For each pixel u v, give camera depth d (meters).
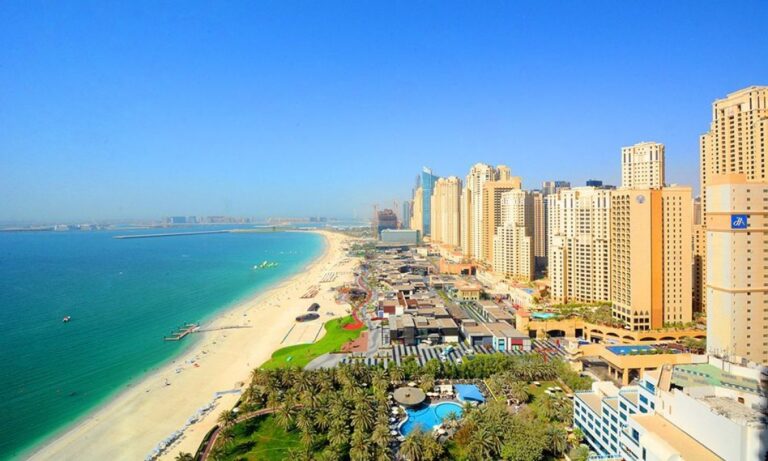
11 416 164.62
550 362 190.88
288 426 144.88
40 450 142.38
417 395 161.50
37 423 159.50
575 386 168.50
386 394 164.12
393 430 141.62
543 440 122.81
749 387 92.75
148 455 137.12
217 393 182.12
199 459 131.25
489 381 175.75
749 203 156.12
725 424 78.81
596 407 133.50
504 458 121.38
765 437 73.38
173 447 140.62
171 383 195.38
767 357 158.25
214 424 154.62
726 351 159.25
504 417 135.25
